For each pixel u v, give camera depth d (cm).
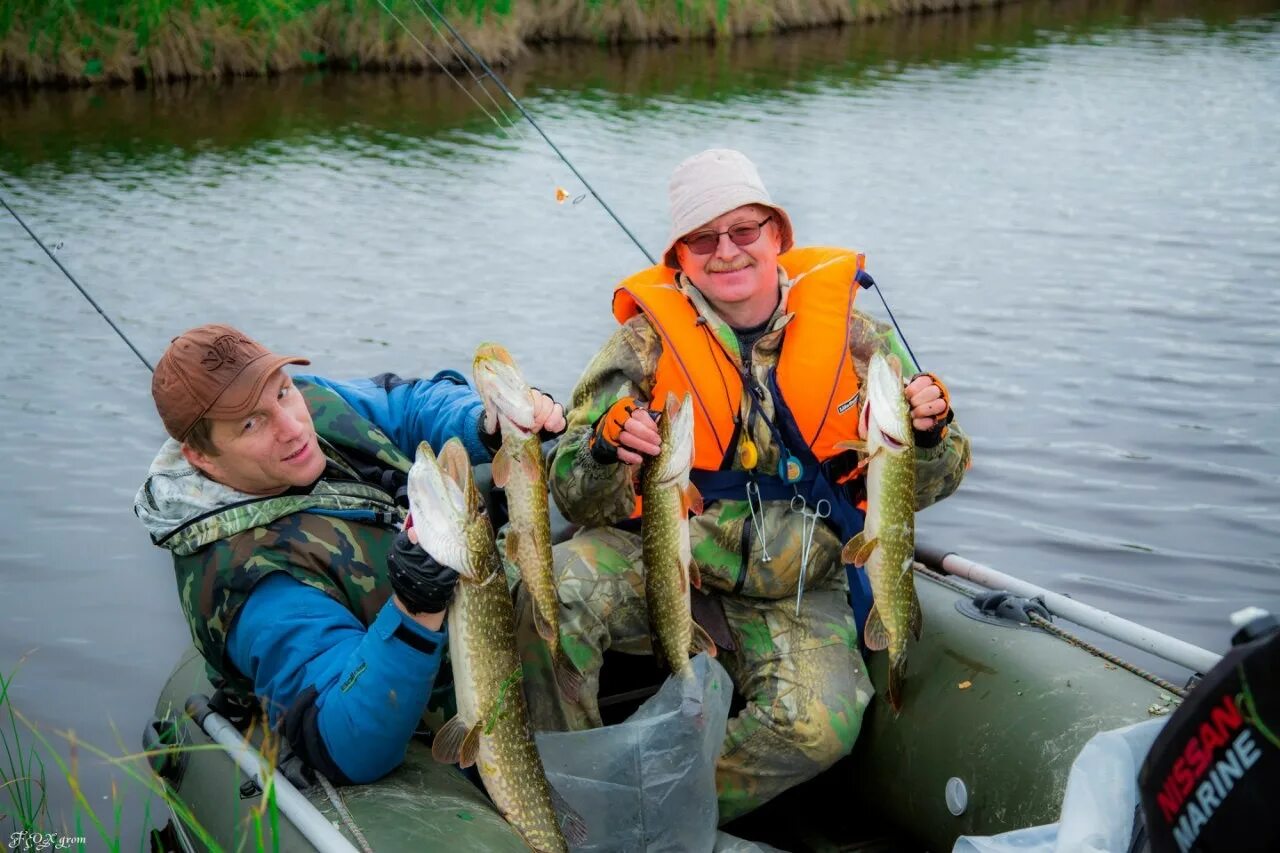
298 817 256
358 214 1199
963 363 822
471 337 872
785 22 2353
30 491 644
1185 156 1431
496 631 252
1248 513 617
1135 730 221
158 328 880
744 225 314
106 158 1422
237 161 1419
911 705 325
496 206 1227
